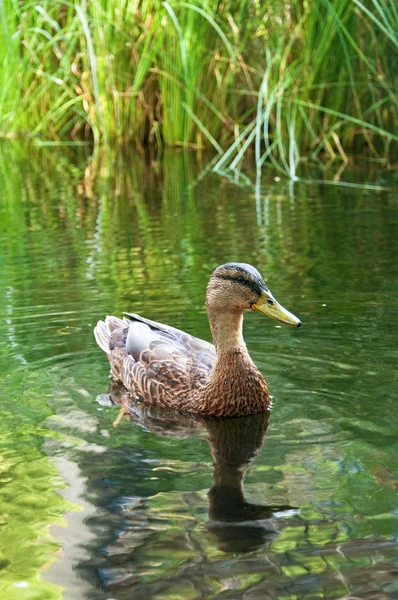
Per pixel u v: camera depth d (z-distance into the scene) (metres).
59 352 6.79
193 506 4.45
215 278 6.01
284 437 5.32
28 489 4.64
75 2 14.77
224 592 3.71
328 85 13.70
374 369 6.27
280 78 13.63
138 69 14.63
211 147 15.09
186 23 14.05
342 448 5.11
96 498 4.54
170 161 14.37
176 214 11.06
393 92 13.70
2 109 16.64
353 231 9.91
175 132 15.21
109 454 5.12
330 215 10.71
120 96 15.17
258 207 11.27
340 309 7.45
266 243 9.57
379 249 9.18
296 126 14.21
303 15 13.71
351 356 6.50
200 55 14.24
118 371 6.50
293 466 4.91
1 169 14.41
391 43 13.51
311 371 6.28
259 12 13.72
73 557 3.99
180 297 7.88
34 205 11.84
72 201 12.02
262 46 14.20
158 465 4.98
